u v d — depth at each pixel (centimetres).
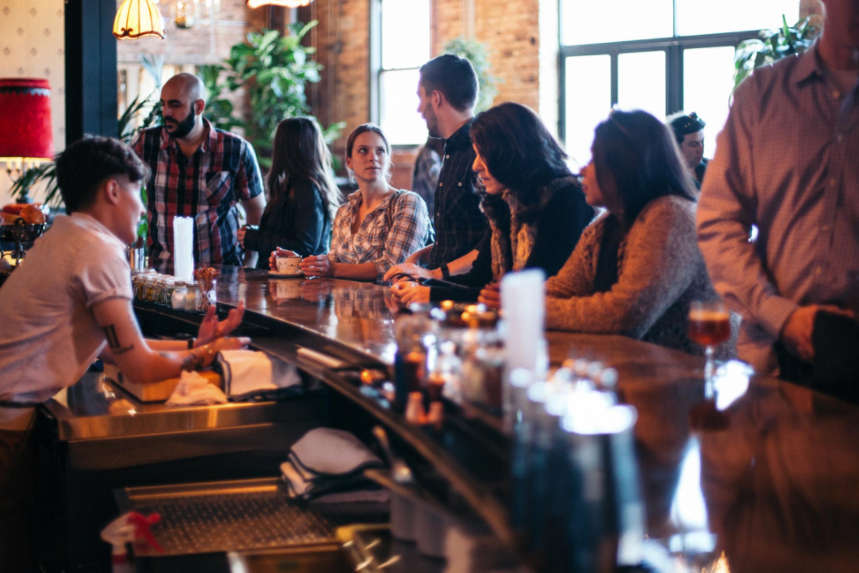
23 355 205
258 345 222
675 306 195
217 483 188
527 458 102
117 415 188
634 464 112
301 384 201
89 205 209
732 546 95
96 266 200
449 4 892
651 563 98
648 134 189
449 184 330
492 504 108
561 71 838
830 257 180
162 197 438
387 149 372
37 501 212
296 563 149
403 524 136
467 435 120
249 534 159
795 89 186
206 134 434
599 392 111
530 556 101
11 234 416
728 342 202
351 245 374
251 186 450
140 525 161
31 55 756
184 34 955
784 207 186
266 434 195
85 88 554
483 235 328
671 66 768
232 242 450
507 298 105
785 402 139
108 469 186
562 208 222
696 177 412
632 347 178
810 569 90
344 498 158
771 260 190
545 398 103
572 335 192
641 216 189
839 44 177
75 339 209
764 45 610
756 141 190
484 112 229
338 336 201
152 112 620
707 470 111
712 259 185
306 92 1039
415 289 240
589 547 98
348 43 997
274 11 1007
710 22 746
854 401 158
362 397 158
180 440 190
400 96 970
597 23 812
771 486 106
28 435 209
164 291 287
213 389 197
